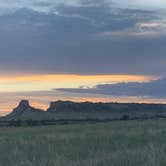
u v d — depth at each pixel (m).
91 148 24.02
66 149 23.91
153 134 30.34
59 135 33.88
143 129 36.78
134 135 30.45
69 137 31.47
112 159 17.77
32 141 28.78
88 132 37.88
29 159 20.44
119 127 44.81
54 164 17.66
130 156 18.02
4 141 29.33
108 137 30.00
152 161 16.64
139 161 17.03
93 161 17.50
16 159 20.67
